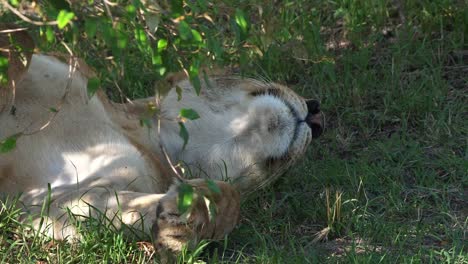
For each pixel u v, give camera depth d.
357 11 14.44
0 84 8.89
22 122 9.59
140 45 7.43
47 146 9.64
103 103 10.12
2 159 9.45
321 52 13.45
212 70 10.71
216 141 10.48
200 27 7.58
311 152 11.88
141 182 9.82
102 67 12.76
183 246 8.61
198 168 10.51
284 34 9.66
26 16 8.01
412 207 10.39
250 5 9.82
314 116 10.80
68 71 9.92
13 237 9.40
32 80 9.70
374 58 13.83
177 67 11.67
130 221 9.13
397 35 13.89
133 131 10.29
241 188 10.55
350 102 12.83
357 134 12.39
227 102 10.53
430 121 12.30
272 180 10.71
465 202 10.62
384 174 11.14
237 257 9.38
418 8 14.40
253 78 11.61
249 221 10.09
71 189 9.51
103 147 9.82
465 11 13.95
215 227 8.94
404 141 11.88
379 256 9.23
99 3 7.38
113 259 9.01
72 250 9.09
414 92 12.63
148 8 7.33
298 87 13.15
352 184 10.86
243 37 7.73
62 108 9.76
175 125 10.46
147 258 9.08
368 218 10.16
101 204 9.30
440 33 14.09
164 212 8.53
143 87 12.98
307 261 9.09
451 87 13.00
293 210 10.42
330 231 9.90
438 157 11.59
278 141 10.43
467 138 11.85
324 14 14.77
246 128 10.45
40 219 9.34
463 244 9.55
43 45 8.06
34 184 9.59
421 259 9.25
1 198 9.58
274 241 9.84
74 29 7.07
